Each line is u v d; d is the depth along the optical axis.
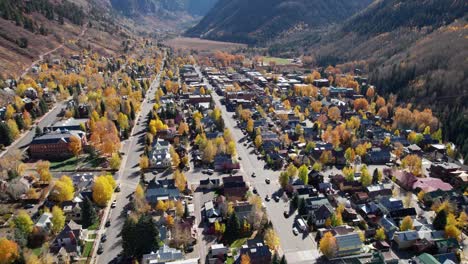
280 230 138.50
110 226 139.12
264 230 134.25
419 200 159.25
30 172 182.38
